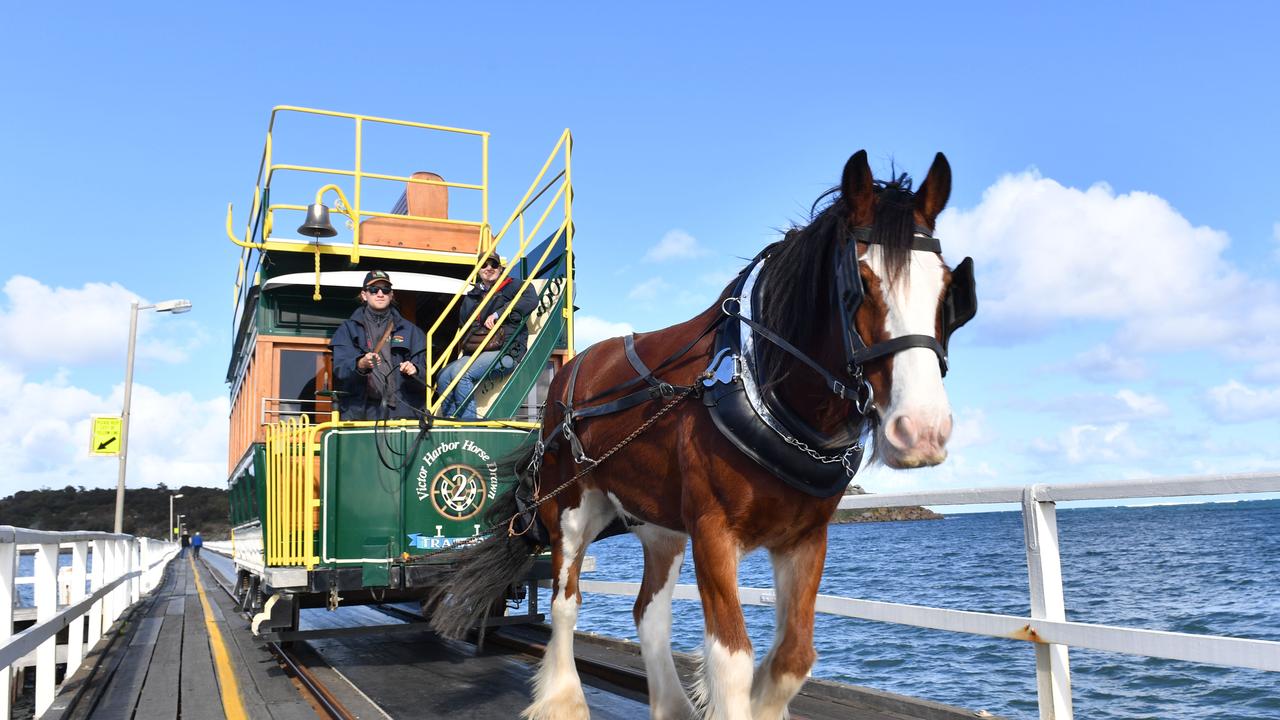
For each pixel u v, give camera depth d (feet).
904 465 9.06
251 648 28.43
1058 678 13.08
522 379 25.25
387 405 23.43
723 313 12.53
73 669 23.53
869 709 15.64
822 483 11.17
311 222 25.81
